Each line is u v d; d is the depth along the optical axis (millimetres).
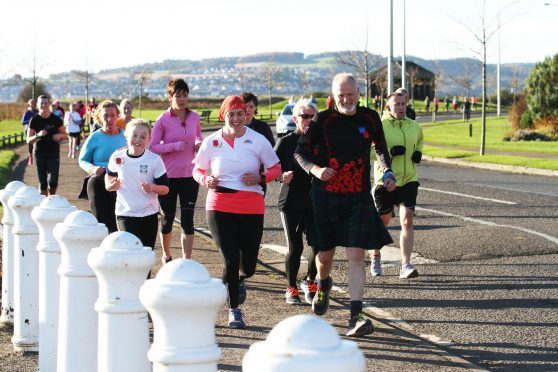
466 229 14242
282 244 13375
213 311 3438
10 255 8094
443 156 32969
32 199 7176
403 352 7402
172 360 3381
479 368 6953
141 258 4328
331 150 7848
